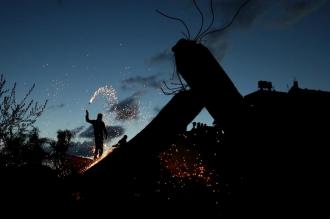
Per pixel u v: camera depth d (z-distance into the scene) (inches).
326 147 117.7
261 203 118.2
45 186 173.3
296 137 118.9
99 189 148.9
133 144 136.3
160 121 132.3
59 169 360.8
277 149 117.1
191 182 274.4
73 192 155.9
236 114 119.7
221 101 120.3
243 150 121.0
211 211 191.2
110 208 165.9
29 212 164.1
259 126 118.8
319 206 112.9
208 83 120.6
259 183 119.1
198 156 357.1
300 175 115.7
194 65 121.2
